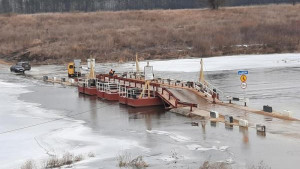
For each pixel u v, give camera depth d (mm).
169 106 44125
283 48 113625
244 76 40000
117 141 32688
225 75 71812
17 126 39000
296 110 41281
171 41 120500
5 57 113000
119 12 157000
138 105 45469
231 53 111625
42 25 140250
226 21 135250
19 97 55719
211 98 45156
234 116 37531
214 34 121875
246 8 158750
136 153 29219
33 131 37000
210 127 35125
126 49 114875
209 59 102375
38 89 63000
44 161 28062
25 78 77812
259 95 51125
